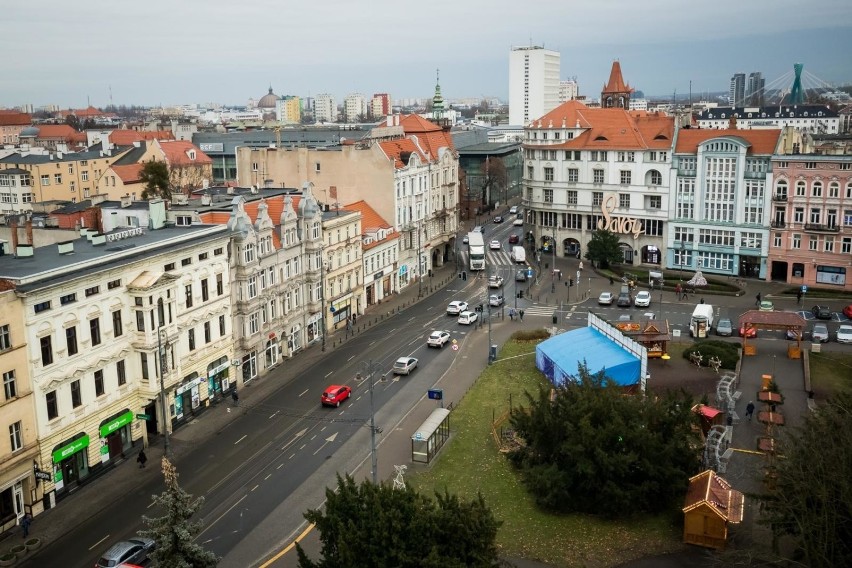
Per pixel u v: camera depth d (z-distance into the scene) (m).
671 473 58.56
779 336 105.81
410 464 69.56
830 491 46.06
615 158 148.25
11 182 182.62
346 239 115.31
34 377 61.34
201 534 58.66
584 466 58.19
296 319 101.75
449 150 161.75
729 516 54.62
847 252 127.31
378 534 43.47
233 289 87.88
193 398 80.94
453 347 102.88
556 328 110.06
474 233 159.62
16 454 59.72
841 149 135.75
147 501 63.97
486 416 80.06
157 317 73.38
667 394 67.88
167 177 148.00
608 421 61.06
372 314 123.00
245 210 100.69
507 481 65.94
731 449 70.00
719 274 140.88
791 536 53.34
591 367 81.69
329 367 97.06
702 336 105.00
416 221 145.50
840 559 44.62
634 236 148.12
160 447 74.25
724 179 136.62
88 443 67.06
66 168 191.88
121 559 53.31
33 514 61.38
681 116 156.75
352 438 75.69
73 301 65.31
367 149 136.75
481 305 123.38
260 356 93.38
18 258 70.06
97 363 67.81
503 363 96.94
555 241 160.25
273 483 66.81
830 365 92.81
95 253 72.31
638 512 60.19
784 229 132.00
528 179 164.50
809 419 56.94
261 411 82.81
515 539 57.00
